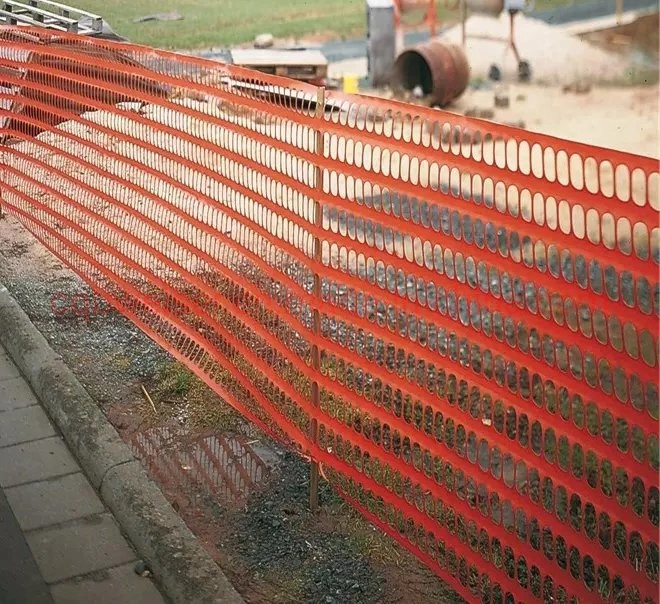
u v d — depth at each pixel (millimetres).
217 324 4340
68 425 4324
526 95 9836
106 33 9438
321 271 3418
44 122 6180
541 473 2689
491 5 10641
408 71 10758
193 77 4160
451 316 2893
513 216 2592
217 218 4164
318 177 3332
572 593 2664
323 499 3799
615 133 8492
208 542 3568
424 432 3102
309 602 3244
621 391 4492
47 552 3564
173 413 4520
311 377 3598
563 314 2510
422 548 3383
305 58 11188
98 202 5582
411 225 2947
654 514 3625
